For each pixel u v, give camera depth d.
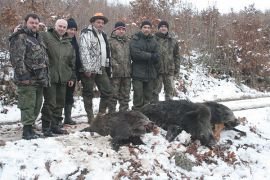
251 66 12.36
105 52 5.47
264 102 9.24
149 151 4.27
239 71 12.38
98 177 3.66
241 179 4.34
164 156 4.24
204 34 13.38
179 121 4.85
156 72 6.06
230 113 5.25
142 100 5.90
